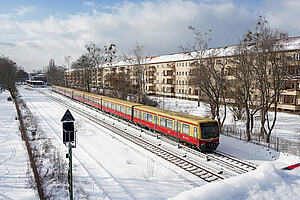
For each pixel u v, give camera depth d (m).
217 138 14.42
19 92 69.94
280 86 16.58
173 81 52.97
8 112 31.97
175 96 52.25
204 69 20.77
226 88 21.55
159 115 17.91
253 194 7.14
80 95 41.47
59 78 98.62
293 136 18.69
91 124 23.16
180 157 13.62
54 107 36.25
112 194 9.35
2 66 57.78
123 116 24.27
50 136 18.92
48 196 9.28
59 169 11.77
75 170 11.91
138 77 39.44
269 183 7.84
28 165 12.92
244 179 7.92
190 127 14.62
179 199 6.64
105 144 16.42
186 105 37.47
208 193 6.95
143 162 12.98
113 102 26.88
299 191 7.45
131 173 11.49
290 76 17.05
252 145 15.86
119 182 10.45
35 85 100.44
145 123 19.92
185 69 49.16
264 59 16.78
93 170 11.84
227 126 21.86
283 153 14.15
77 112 31.25
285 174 8.71
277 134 19.47
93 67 51.88
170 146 15.80
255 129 21.20
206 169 11.88
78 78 69.56
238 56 18.73
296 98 30.67
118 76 42.78
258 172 8.44
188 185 10.23
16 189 10.34
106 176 11.08
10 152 15.27
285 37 16.55
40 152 14.98
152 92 58.75
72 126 8.41
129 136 18.45
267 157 14.09
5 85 57.91
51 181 10.79
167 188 9.93
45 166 12.70
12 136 19.33
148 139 17.69
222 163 12.70
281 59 17.11
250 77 18.00
